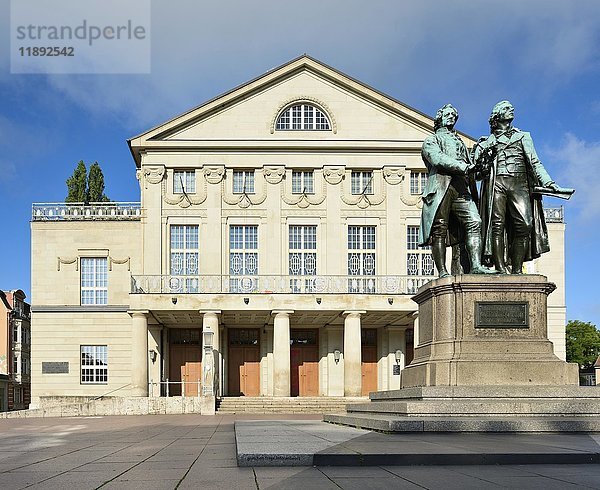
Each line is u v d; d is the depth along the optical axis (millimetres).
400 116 51344
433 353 14039
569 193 14250
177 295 43844
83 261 50812
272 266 49156
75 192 66188
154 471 8562
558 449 8875
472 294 13859
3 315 81938
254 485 7191
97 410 39031
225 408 40688
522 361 13328
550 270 51812
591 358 84500
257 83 50781
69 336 49750
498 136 14945
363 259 50000
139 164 54406
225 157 50125
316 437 11078
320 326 50969
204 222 49438
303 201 50000
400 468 8250
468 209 14875
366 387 51094
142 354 43344
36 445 13711
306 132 50844
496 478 7449
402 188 50375
